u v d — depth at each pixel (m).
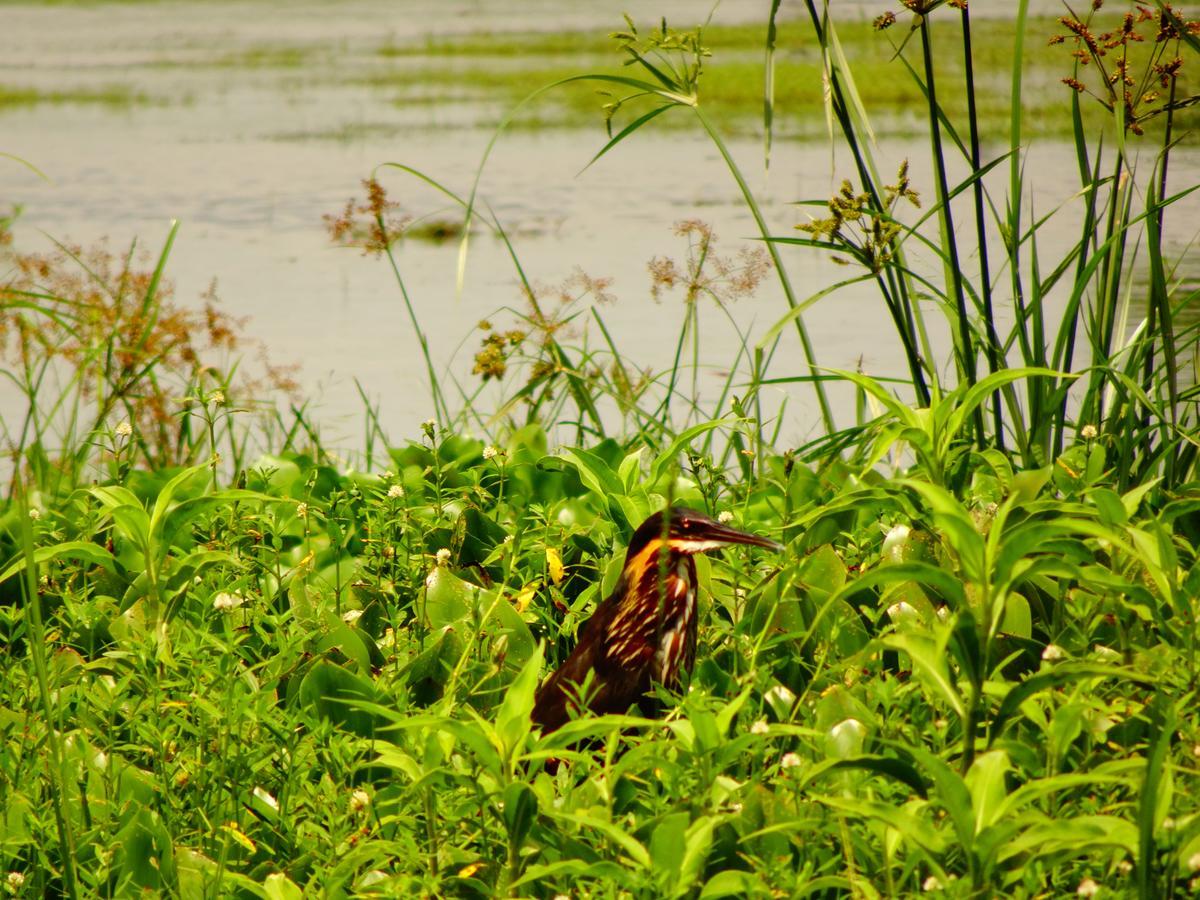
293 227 31.41
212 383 18.11
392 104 52.59
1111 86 9.98
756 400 11.48
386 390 19.30
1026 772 6.32
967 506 9.29
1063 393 9.98
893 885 5.65
